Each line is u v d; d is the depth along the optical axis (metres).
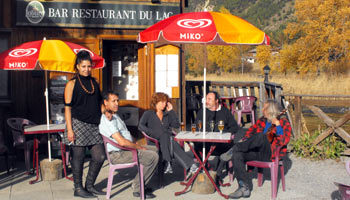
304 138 7.64
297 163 7.03
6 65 5.13
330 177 6.17
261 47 51.16
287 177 6.17
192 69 64.12
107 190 5.04
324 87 24.45
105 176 6.17
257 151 5.15
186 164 5.38
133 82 8.71
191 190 5.41
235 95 11.66
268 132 5.10
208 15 4.93
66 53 5.31
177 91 8.12
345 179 6.05
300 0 44.59
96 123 5.05
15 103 7.59
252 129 5.48
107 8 7.71
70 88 4.95
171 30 4.61
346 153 7.28
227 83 11.62
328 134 7.33
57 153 7.58
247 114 11.10
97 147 5.08
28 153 6.30
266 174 6.34
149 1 7.84
